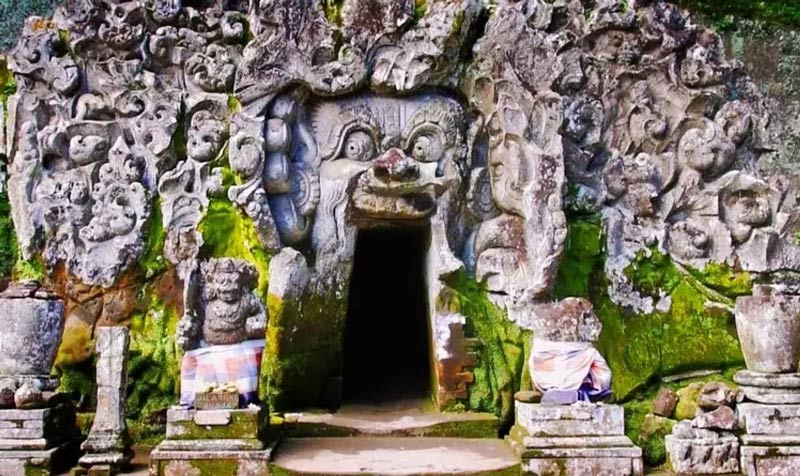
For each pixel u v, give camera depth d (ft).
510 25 23.25
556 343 19.43
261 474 17.78
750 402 19.54
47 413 18.98
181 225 22.95
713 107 24.88
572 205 23.77
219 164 23.39
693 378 23.66
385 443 20.45
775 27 27.89
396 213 22.70
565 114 23.53
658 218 24.43
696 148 24.35
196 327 18.81
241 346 18.74
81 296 22.68
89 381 22.59
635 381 23.07
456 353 22.35
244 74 22.11
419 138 23.06
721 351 23.63
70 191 23.00
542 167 22.62
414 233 24.53
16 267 23.81
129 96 23.57
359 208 22.70
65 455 19.49
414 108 23.08
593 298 23.63
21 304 19.62
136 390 22.48
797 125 27.35
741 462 19.02
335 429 21.39
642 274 23.93
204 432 18.03
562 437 18.51
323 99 22.97
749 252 24.12
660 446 21.48
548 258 22.24
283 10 22.34
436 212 22.93
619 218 24.13
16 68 23.56
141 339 22.62
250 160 21.74
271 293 21.54
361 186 22.57
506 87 23.16
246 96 22.08
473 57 23.52
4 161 24.73
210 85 23.63
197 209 23.07
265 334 19.29
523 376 22.20
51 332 19.90
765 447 18.89
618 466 18.22
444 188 22.89
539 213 22.56
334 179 22.67
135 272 22.91
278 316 21.54
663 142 24.73
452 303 22.65
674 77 24.75
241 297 18.89
